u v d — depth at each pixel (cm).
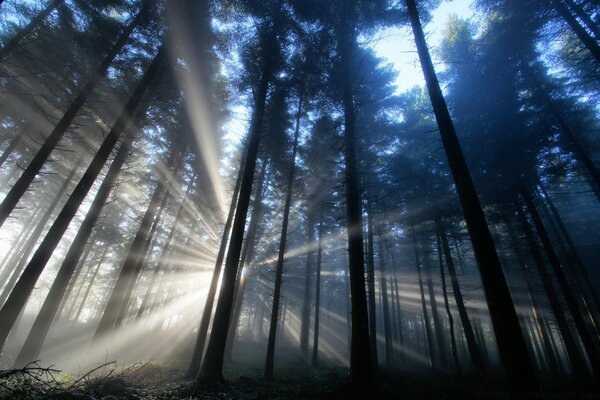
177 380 914
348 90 1142
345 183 1061
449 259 1541
